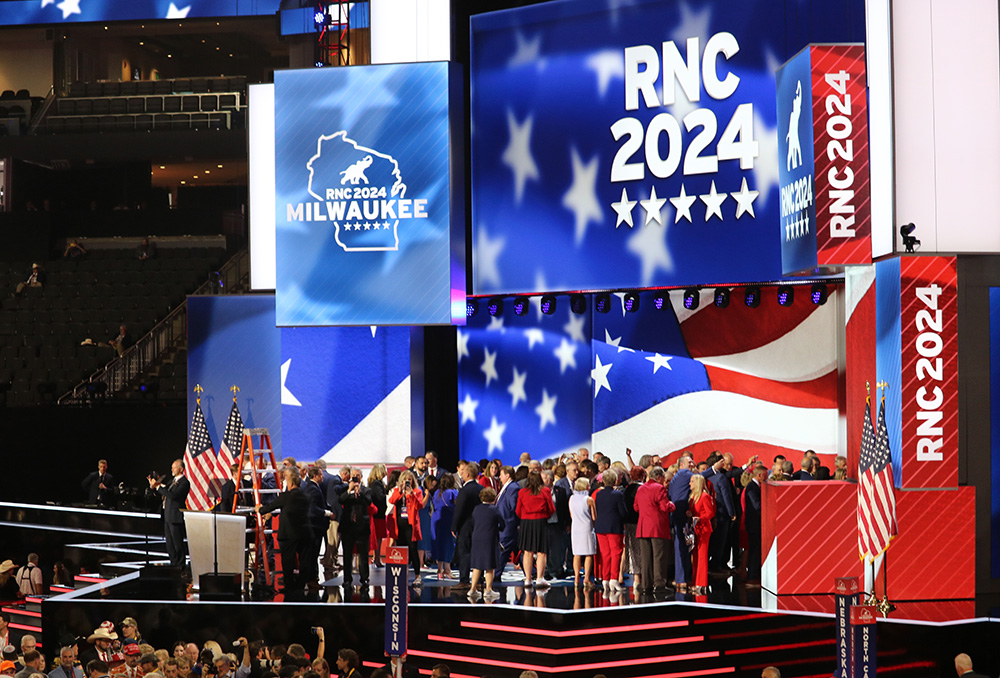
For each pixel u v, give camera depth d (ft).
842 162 47.42
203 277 92.43
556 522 50.93
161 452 75.97
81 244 99.09
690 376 63.41
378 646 44.19
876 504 42.42
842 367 58.49
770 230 59.82
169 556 56.18
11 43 109.70
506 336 68.95
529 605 43.14
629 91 64.28
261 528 49.75
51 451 77.00
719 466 49.88
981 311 45.57
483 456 69.36
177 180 116.26
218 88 104.94
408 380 66.08
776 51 59.72
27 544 71.87
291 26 85.97
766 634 41.83
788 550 45.60
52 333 88.28
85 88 104.83
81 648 43.83
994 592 45.52
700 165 62.03
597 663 40.93
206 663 36.68
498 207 68.44
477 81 69.05
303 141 64.90
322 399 67.05
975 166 45.44
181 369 82.48
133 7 95.66
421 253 63.41
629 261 64.34
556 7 66.44
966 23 45.47
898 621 40.27
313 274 64.75
